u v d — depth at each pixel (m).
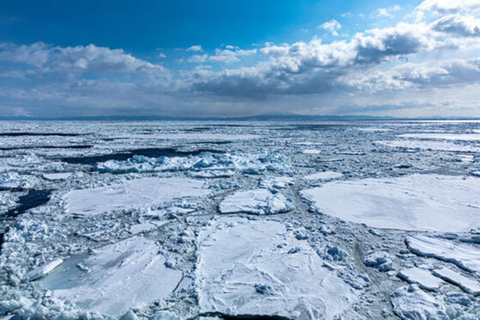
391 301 4.57
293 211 8.77
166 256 5.96
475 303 4.48
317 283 5.02
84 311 4.15
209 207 9.13
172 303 4.52
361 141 30.25
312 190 10.91
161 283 5.04
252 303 4.50
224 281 5.05
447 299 4.58
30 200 9.86
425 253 6.02
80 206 9.12
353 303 4.52
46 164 16.39
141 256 5.96
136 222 7.83
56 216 8.21
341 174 13.81
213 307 4.41
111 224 7.57
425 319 4.12
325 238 6.79
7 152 21.44
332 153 21.14
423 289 4.88
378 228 7.40
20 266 5.55
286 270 5.42
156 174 13.84
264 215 8.47
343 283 5.04
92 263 5.71
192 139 33.03
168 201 9.66
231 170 14.69
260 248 6.29
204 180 12.67
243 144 27.61
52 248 6.30
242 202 9.46
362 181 12.27
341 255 5.92
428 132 43.94
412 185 11.46
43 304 4.43
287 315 4.24
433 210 8.61
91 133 42.81
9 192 10.74
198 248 6.30
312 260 5.79
